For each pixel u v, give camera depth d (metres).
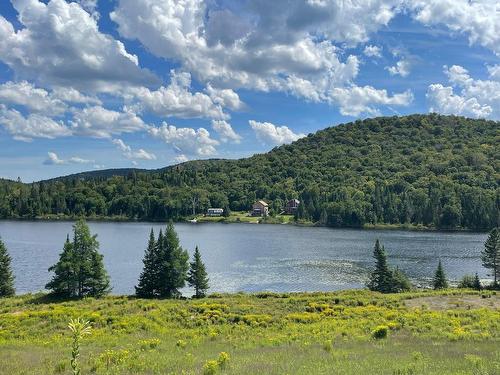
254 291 73.69
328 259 108.12
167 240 66.50
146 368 20.28
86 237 63.28
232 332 37.69
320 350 25.27
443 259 108.50
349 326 37.56
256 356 23.17
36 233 168.25
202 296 64.25
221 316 45.44
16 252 114.62
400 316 42.25
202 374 18.48
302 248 129.00
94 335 34.56
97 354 25.09
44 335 36.84
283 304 52.53
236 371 18.67
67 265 60.88
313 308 50.31
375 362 20.61
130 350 27.12
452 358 21.72
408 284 71.00
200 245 136.88
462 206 199.50
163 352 26.25
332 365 19.81
